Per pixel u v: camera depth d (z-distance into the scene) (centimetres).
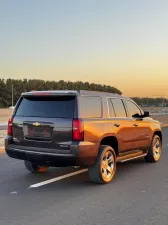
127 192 634
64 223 469
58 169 847
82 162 651
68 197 599
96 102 708
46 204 557
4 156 1052
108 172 714
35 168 796
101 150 690
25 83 14350
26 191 640
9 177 757
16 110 726
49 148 663
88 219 485
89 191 641
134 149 846
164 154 1126
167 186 683
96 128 678
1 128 2111
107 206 546
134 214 508
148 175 789
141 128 870
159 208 538
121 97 810
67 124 648
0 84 13175
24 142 695
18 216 498
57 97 679
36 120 679
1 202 569
